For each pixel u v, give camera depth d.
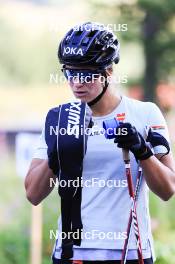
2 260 20.19
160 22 31.30
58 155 8.09
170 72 33.16
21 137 17.86
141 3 29.45
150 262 8.19
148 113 8.34
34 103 61.91
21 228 21.61
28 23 70.00
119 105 8.33
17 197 25.69
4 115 58.25
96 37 8.14
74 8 34.84
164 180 8.02
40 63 68.44
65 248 8.15
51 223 19.81
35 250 17.81
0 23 71.19
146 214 8.21
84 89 8.21
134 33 31.92
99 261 8.06
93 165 8.12
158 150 8.27
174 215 19.09
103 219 8.08
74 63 8.15
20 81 69.81
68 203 8.14
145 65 32.88
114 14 30.50
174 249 15.20
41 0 66.81
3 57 70.50
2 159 42.53
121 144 7.81
